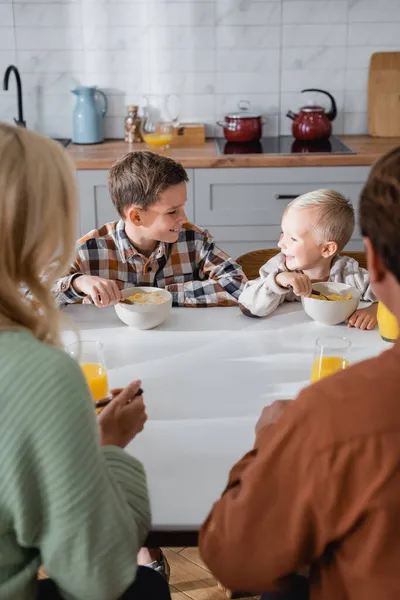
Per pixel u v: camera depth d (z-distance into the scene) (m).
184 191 2.10
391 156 0.86
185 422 1.39
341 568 0.89
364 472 0.82
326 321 1.88
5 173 0.94
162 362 1.67
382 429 0.82
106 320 1.93
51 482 0.90
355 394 0.84
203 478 1.22
